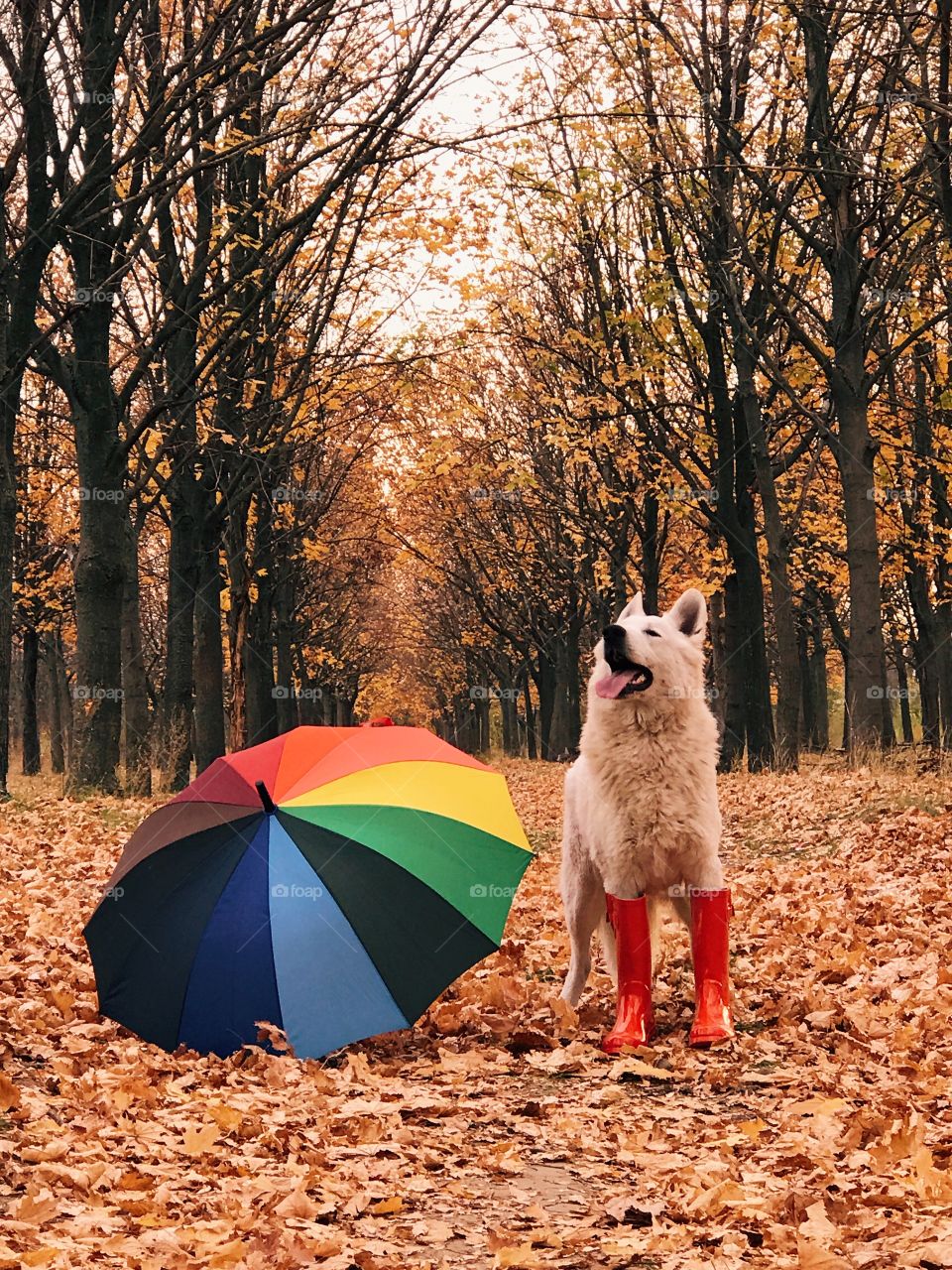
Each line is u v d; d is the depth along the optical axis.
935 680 28.81
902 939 7.57
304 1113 4.80
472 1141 4.69
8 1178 3.81
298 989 5.63
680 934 8.70
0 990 6.35
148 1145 4.29
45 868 10.43
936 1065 5.06
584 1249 3.58
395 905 5.80
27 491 28.98
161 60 14.48
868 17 14.73
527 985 7.16
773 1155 4.25
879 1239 3.41
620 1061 5.54
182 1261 3.29
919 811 12.46
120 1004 5.91
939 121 14.09
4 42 13.14
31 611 32.91
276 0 14.88
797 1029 5.94
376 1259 3.45
